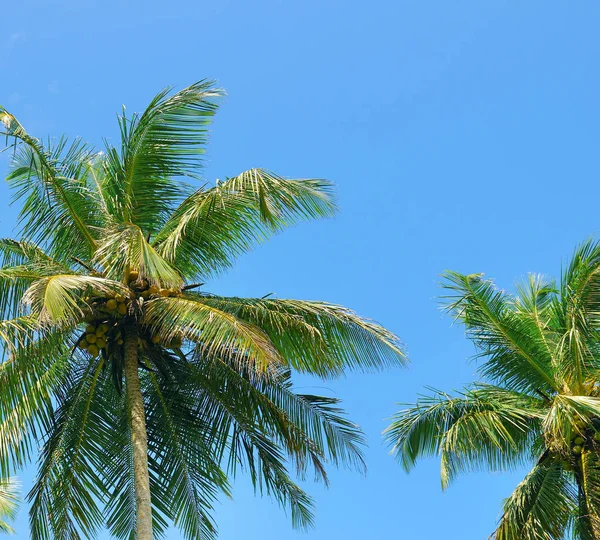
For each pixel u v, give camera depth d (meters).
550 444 17.05
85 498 15.13
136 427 14.51
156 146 16.08
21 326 13.77
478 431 16.86
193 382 16.03
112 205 16.28
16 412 14.12
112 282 13.88
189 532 15.34
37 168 15.26
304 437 15.67
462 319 18.48
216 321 13.96
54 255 15.74
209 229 15.91
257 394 15.83
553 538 16.16
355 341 15.24
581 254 18.17
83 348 14.94
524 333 17.95
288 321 14.93
